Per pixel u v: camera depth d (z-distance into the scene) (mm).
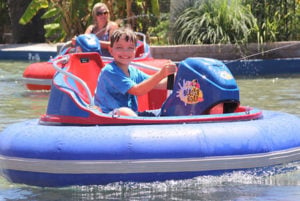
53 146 10250
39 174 10359
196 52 28453
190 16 30359
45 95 20906
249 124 10875
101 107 11688
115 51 11680
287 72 27766
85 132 10312
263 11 31047
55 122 11195
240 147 10445
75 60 12789
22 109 17828
